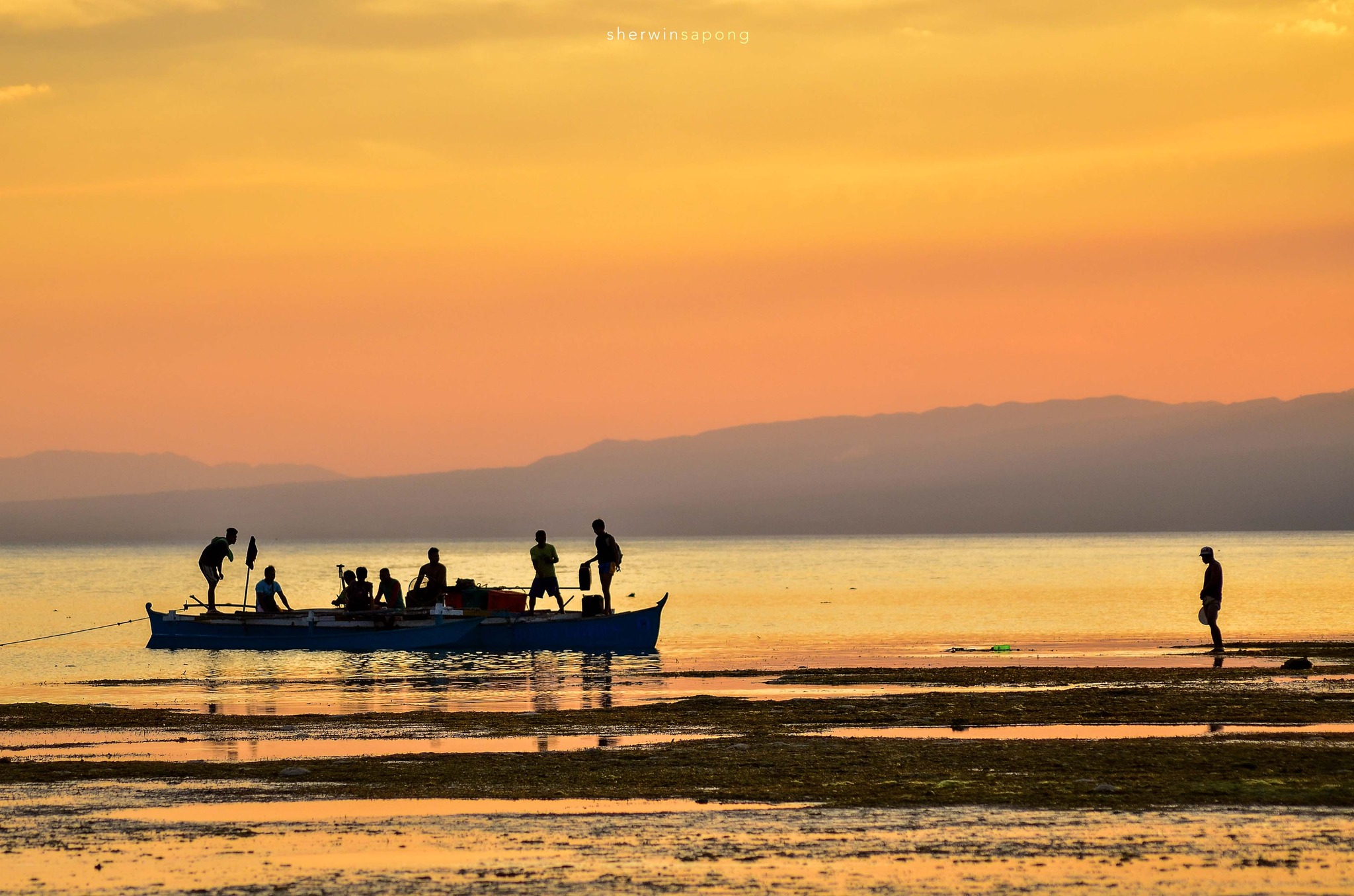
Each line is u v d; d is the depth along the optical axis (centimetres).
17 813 5628
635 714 8862
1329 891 4250
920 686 10525
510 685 11162
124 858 4816
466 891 4359
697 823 5319
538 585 15712
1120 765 6456
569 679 11575
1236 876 4425
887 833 5112
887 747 7156
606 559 15488
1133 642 15075
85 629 19475
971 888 4334
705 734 7919
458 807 5678
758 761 6744
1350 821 5184
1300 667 11500
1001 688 10256
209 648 15388
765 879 4469
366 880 4500
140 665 13412
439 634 15038
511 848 4925
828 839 5012
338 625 15188
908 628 18112
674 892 4331
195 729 8312
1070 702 9188
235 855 4856
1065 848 4822
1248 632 16825
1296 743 7112
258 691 10794
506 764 6738
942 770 6406
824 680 11112
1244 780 5994
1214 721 8169
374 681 11612
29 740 7906
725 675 11694
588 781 6247
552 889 4378
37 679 12038
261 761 7006
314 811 5622
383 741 7738
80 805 5806
